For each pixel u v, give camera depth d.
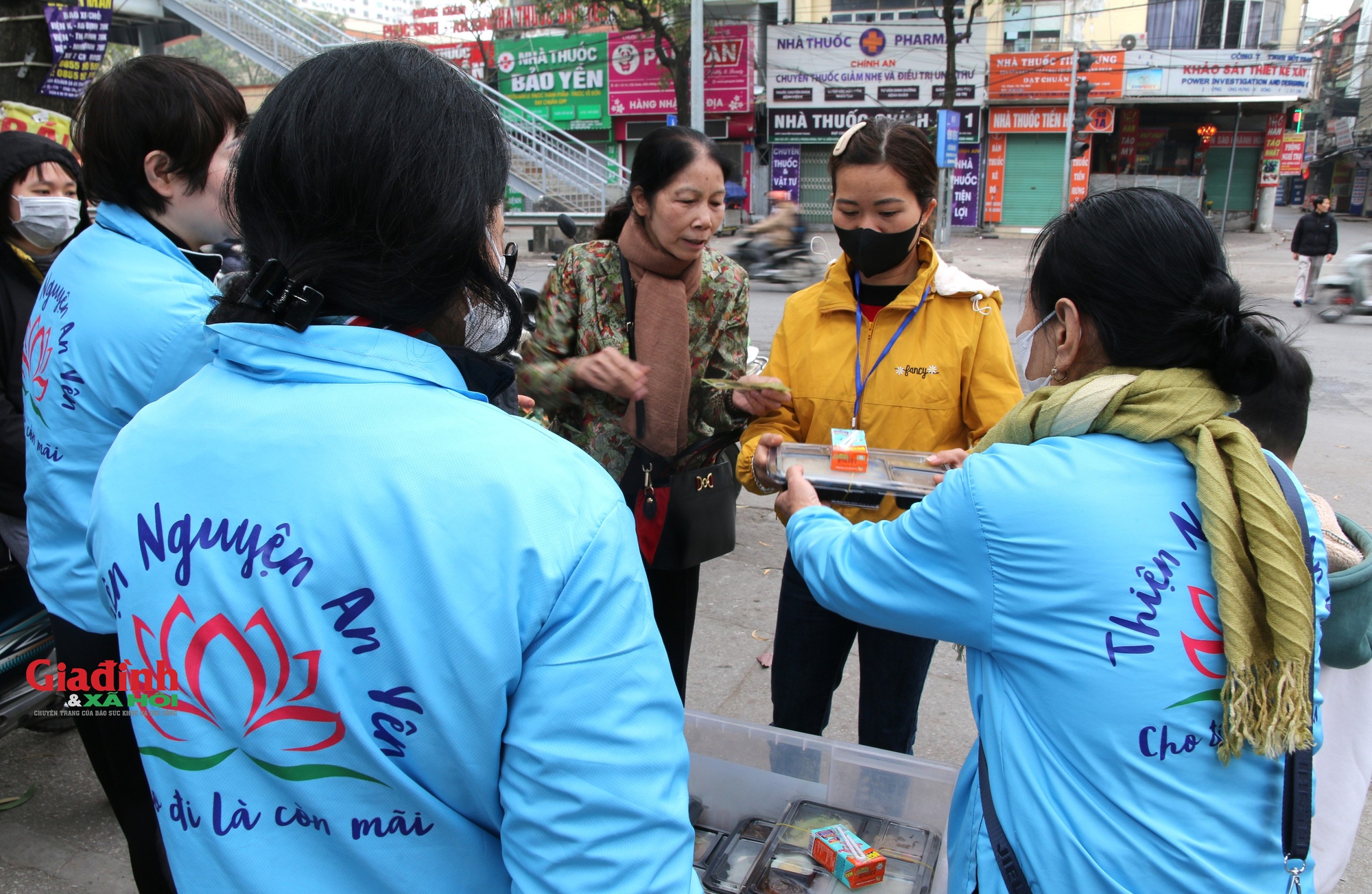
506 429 0.79
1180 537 1.06
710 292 2.21
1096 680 1.06
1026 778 1.12
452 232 0.79
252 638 0.76
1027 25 23.58
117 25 14.23
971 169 22.62
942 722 2.96
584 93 22.56
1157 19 23.05
